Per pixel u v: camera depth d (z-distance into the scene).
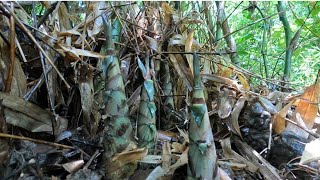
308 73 2.00
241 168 0.89
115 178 0.75
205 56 1.25
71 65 1.04
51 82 0.97
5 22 0.96
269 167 0.90
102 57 0.91
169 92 1.20
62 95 1.08
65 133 0.94
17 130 0.91
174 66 1.10
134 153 0.75
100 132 1.01
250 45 2.14
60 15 1.09
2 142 0.74
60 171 0.84
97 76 1.06
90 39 1.14
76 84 1.05
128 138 0.76
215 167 0.67
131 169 0.76
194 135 0.66
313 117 1.06
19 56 1.04
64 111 1.09
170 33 1.22
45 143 0.83
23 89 0.92
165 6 1.26
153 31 1.26
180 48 1.24
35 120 0.90
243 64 1.98
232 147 1.09
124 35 1.20
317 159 0.85
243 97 1.09
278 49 2.11
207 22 1.46
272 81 1.43
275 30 1.98
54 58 0.99
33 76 1.10
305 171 0.92
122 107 0.76
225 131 1.14
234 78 1.43
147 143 0.83
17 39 0.94
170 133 1.05
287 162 0.97
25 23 0.92
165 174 0.74
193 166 0.67
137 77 1.19
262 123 1.03
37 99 1.09
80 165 0.80
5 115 0.83
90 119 0.98
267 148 0.99
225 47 1.46
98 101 1.01
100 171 0.79
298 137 0.99
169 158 0.77
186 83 1.09
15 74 0.90
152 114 0.84
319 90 1.05
